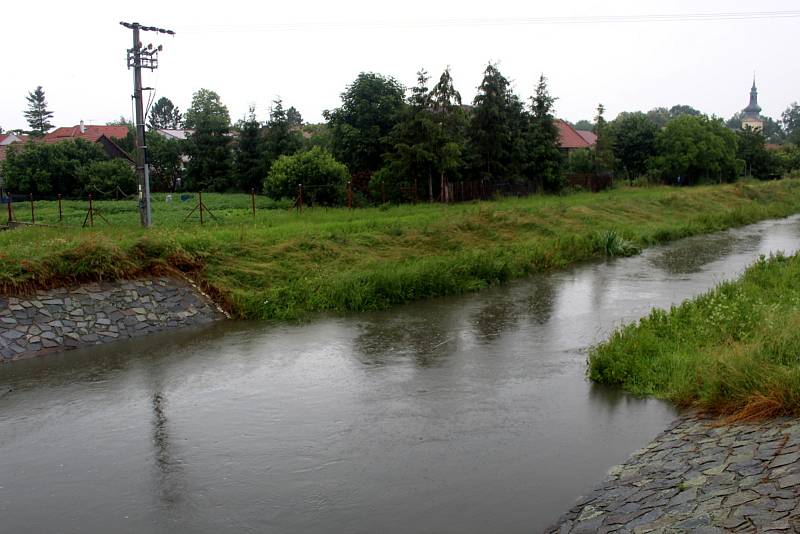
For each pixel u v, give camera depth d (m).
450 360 11.43
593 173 50.00
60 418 9.08
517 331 13.38
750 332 10.38
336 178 30.64
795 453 5.85
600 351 10.54
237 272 15.89
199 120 48.62
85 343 12.49
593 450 7.63
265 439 8.25
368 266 17.80
